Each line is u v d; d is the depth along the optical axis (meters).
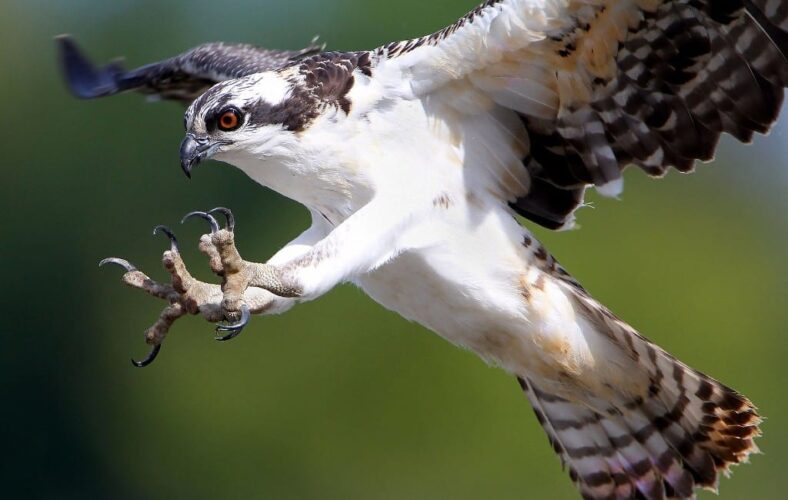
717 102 8.12
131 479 20.56
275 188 8.38
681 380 8.59
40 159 21.77
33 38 22.56
